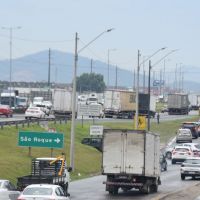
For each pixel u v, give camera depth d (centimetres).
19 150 11969
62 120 17925
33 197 5584
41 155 12050
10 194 5994
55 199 5609
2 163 10169
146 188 8081
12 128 13800
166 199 7681
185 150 13600
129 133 8006
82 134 16875
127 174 8000
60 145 11031
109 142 8050
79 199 7450
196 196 8250
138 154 7981
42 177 7300
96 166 12662
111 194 8100
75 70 11300
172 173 11781
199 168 10431
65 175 8012
